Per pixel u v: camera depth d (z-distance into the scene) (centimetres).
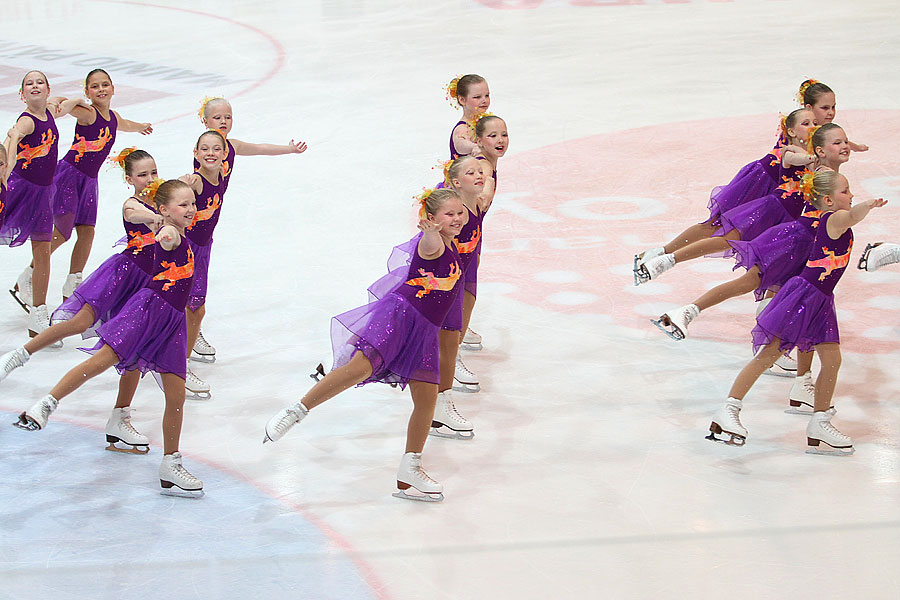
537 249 2758
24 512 1582
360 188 3297
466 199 1784
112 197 3278
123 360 1623
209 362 2128
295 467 1720
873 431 1795
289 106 4306
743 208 2141
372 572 1415
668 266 2133
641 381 2019
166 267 1623
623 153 3575
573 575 1399
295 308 2403
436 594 1361
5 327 2317
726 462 1706
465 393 1981
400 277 1838
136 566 1434
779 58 4912
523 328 2280
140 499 1623
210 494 1636
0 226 1969
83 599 1359
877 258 1786
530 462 1722
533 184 3300
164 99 4441
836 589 1358
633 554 1447
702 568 1410
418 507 1588
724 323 2302
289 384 2028
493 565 1427
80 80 4784
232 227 2988
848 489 1612
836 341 1712
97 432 1856
